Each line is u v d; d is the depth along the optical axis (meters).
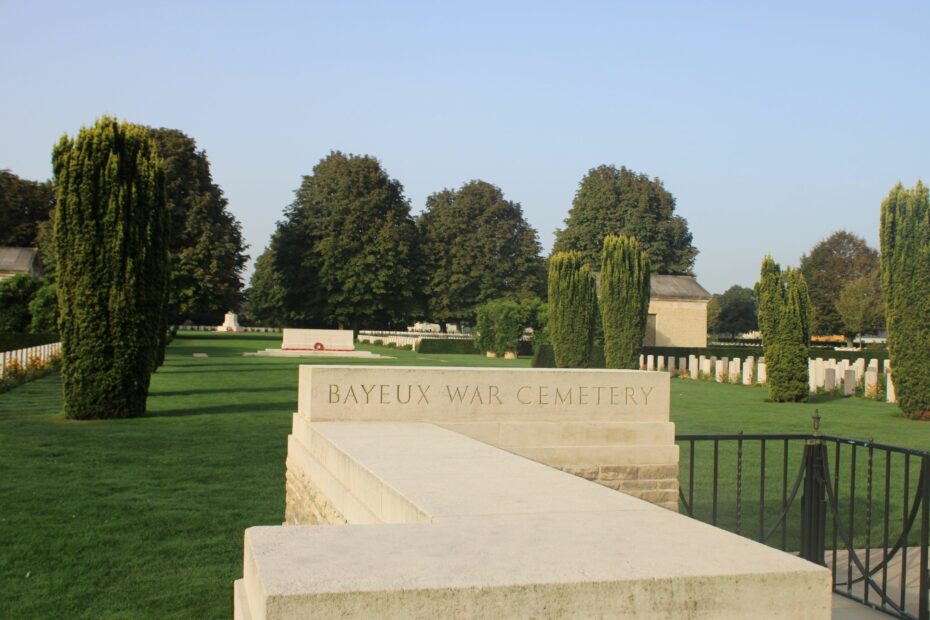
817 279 70.56
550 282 31.89
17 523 7.44
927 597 5.34
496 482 4.26
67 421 14.89
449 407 7.08
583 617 2.46
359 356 41.25
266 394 20.11
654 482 7.47
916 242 17.97
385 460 4.91
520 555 2.77
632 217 70.00
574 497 3.88
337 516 5.27
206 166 56.78
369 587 2.34
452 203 79.75
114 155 15.20
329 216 67.12
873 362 24.31
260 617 2.40
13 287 37.81
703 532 3.19
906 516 5.70
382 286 65.69
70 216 15.05
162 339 28.47
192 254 53.47
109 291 15.14
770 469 11.17
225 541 7.05
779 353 22.22
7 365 21.97
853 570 6.95
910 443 13.89
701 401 22.00
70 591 5.78
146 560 6.51
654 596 2.53
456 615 2.37
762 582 2.62
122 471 10.00
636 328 30.44
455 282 73.44
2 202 64.31
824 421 17.16
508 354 48.78
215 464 10.60
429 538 3.01
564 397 7.36
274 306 72.88
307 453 6.62
